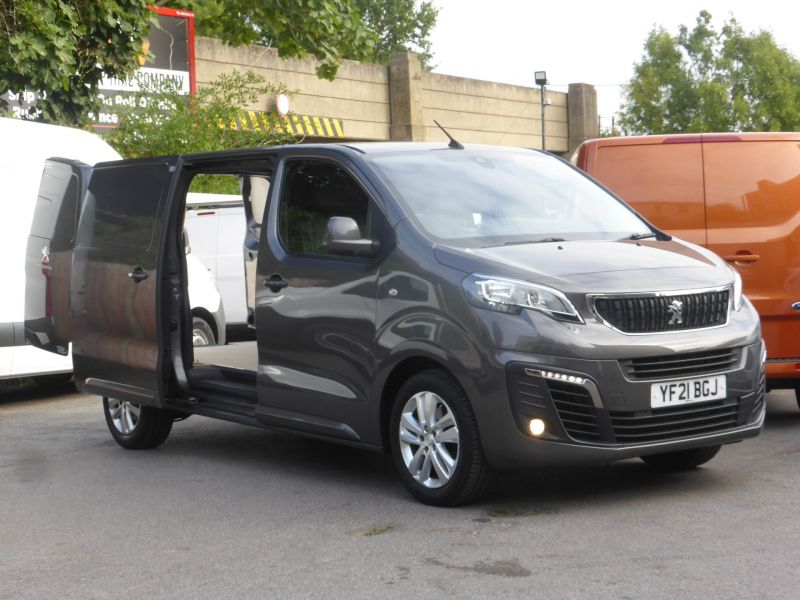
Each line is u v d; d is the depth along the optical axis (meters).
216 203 16.02
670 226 8.69
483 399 6.06
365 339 6.68
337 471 7.61
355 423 6.81
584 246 6.65
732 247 8.53
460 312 6.16
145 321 8.34
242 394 7.87
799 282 8.44
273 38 24.80
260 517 6.39
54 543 6.03
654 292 6.15
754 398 6.48
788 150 8.63
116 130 19.27
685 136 8.79
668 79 49.41
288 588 5.05
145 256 8.38
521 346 5.98
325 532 5.98
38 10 15.49
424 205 6.78
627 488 6.70
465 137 39.41
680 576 4.96
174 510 6.66
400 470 6.59
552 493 6.64
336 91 33.91
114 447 8.91
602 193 7.63
